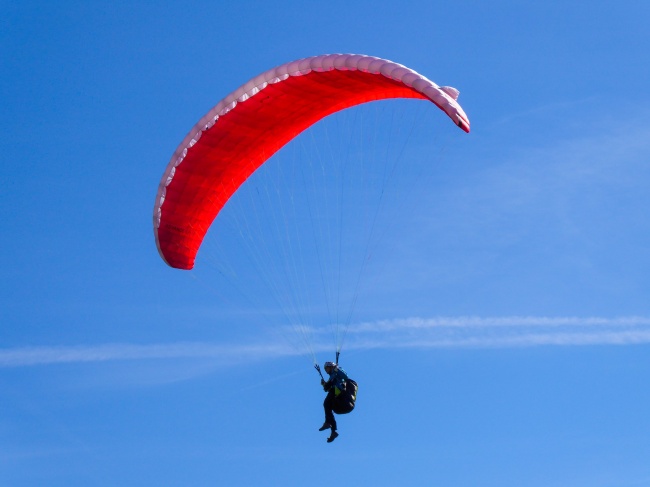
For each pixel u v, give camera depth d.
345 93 21.22
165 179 22.28
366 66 19.64
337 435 20.28
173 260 23.00
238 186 23.09
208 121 21.67
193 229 22.94
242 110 21.47
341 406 20.22
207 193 22.64
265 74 21.03
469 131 17.98
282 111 21.67
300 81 20.83
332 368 20.39
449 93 18.64
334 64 20.12
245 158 22.48
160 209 22.58
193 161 22.08
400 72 19.02
